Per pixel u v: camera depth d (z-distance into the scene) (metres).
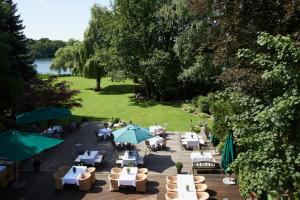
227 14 13.09
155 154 19.44
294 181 7.04
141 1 36.66
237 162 7.67
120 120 27.53
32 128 24.12
